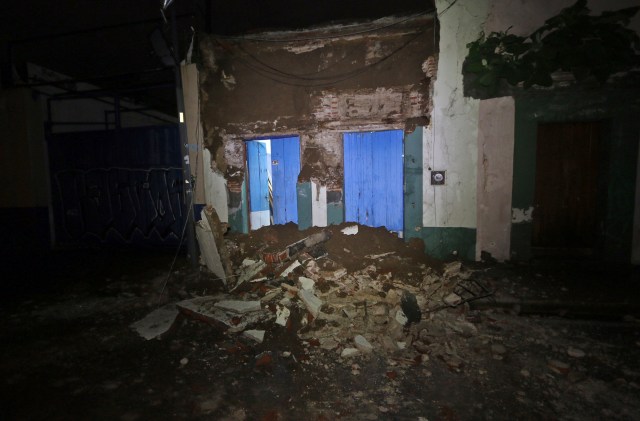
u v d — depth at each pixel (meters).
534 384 3.02
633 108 5.14
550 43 5.28
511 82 5.42
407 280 4.96
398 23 5.84
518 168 5.59
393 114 6.00
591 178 5.64
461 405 2.79
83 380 3.21
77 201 8.26
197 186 6.99
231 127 6.70
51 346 3.82
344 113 6.19
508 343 3.64
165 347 3.78
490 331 3.87
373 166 6.30
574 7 5.17
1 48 7.61
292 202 6.81
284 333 3.96
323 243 5.84
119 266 6.76
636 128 5.15
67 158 8.19
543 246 5.88
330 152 6.30
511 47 5.39
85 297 5.24
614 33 5.09
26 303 5.03
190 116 6.80
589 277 5.05
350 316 4.12
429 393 2.95
